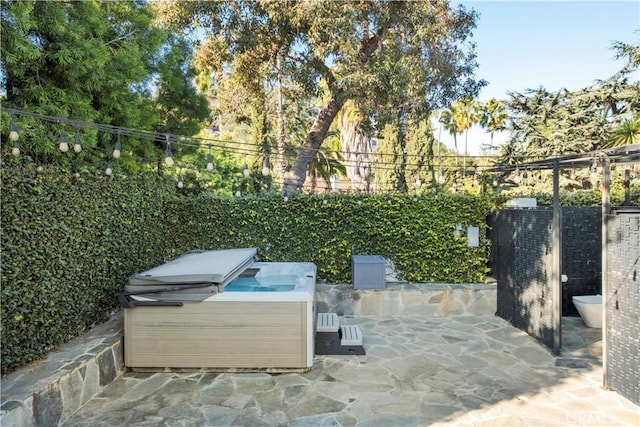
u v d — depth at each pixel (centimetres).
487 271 644
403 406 326
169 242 633
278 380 380
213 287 397
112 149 494
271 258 645
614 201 696
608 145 1186
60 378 294
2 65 366
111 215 450
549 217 461
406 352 451
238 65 1060
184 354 399
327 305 600
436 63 904
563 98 1412
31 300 318
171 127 670
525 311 517
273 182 1105
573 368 402
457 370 399
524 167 531
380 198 644
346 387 363
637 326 319
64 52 385
